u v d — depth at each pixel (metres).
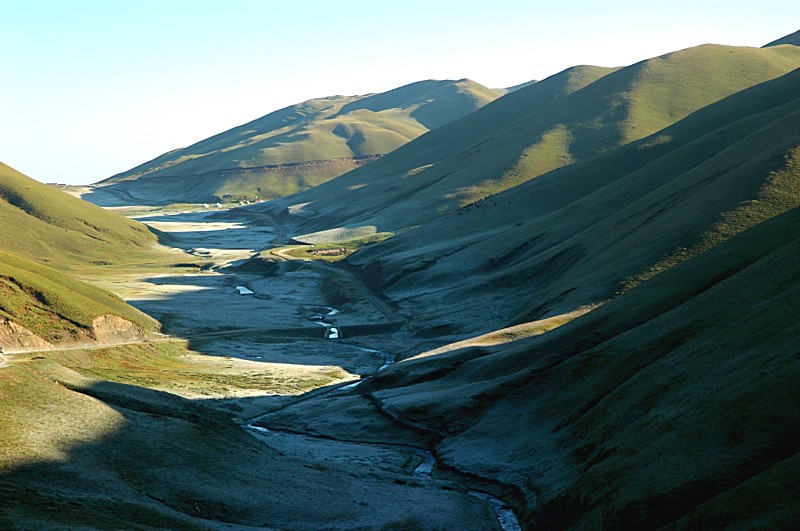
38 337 101.38
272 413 85.56
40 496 40.88
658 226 115.62
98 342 106.56
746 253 80.44
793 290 58.12
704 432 45.09
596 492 48.28
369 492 54.25
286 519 47.22
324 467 58.44
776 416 42.34
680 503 40.88
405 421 76.00
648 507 42.00
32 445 46.28
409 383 87.88
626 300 85.38
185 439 54.41
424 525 49.00
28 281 107.75
